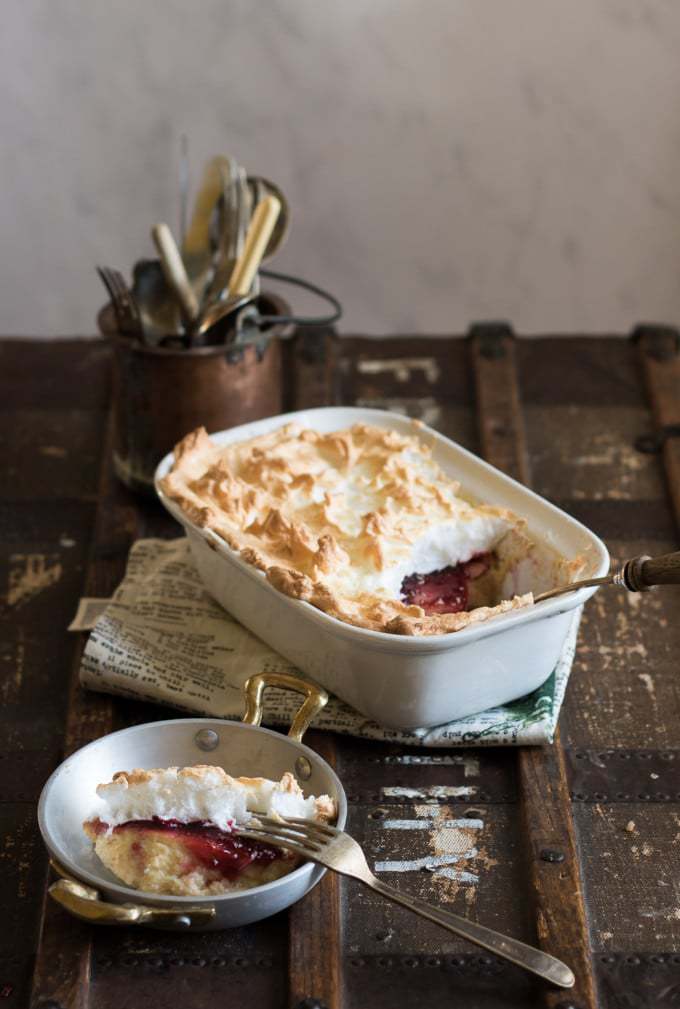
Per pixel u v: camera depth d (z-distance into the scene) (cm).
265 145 209
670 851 92
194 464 114
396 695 96
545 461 140
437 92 204
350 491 113
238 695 104
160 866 84
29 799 97
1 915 87
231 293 129
